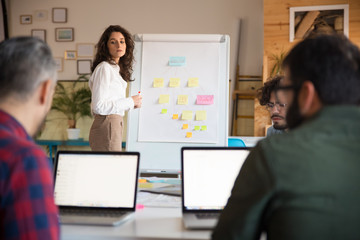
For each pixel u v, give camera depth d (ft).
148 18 22.50
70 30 23.04
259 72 21.80
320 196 2.62
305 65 2.97
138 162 5.36
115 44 10.25
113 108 9.48
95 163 5.39
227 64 9.57
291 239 2.61
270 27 19.47
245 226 2.77
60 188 5.31
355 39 18.67
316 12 19.07
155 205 5.73
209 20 22.09
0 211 2.64
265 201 2.70
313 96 2.97
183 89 9.57
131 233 4.23
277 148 2.81
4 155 2.69
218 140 9.39
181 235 4.17
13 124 2.94
